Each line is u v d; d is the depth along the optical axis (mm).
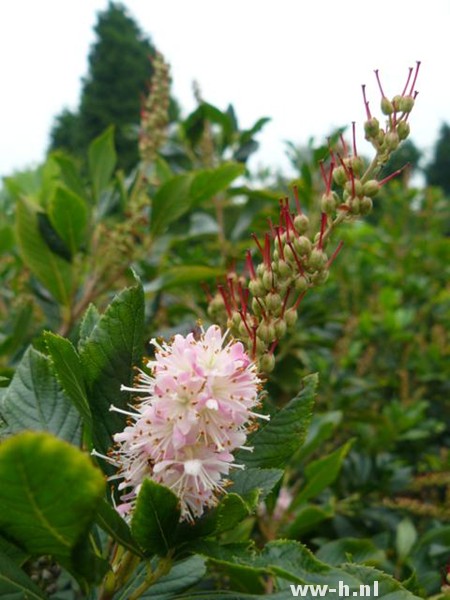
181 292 414
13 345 342
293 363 409
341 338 528
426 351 574
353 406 476
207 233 439
